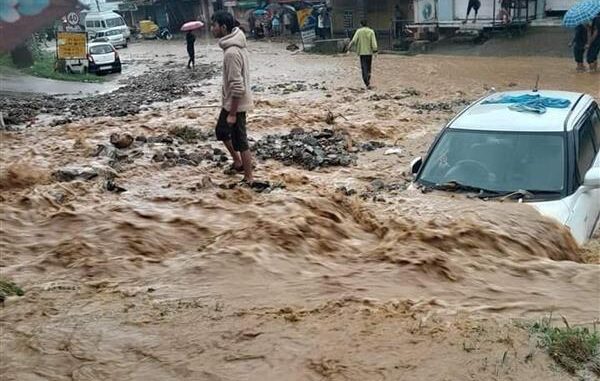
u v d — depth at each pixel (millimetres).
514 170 6965
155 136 13117
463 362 3732
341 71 27875
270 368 3846
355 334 4203
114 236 6816
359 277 5414
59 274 5848
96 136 13391
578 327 4199
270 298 4988
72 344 4289
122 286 5426
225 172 9750
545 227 6152
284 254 6023
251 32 51031
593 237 7055
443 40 33469
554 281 5297
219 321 4547
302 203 7695
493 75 23875
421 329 4219
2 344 4316
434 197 6988
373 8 39375
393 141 12578
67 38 30734
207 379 3768
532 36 30219
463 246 5949
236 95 8391
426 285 5219
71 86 26906
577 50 23453
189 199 8258
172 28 59969
